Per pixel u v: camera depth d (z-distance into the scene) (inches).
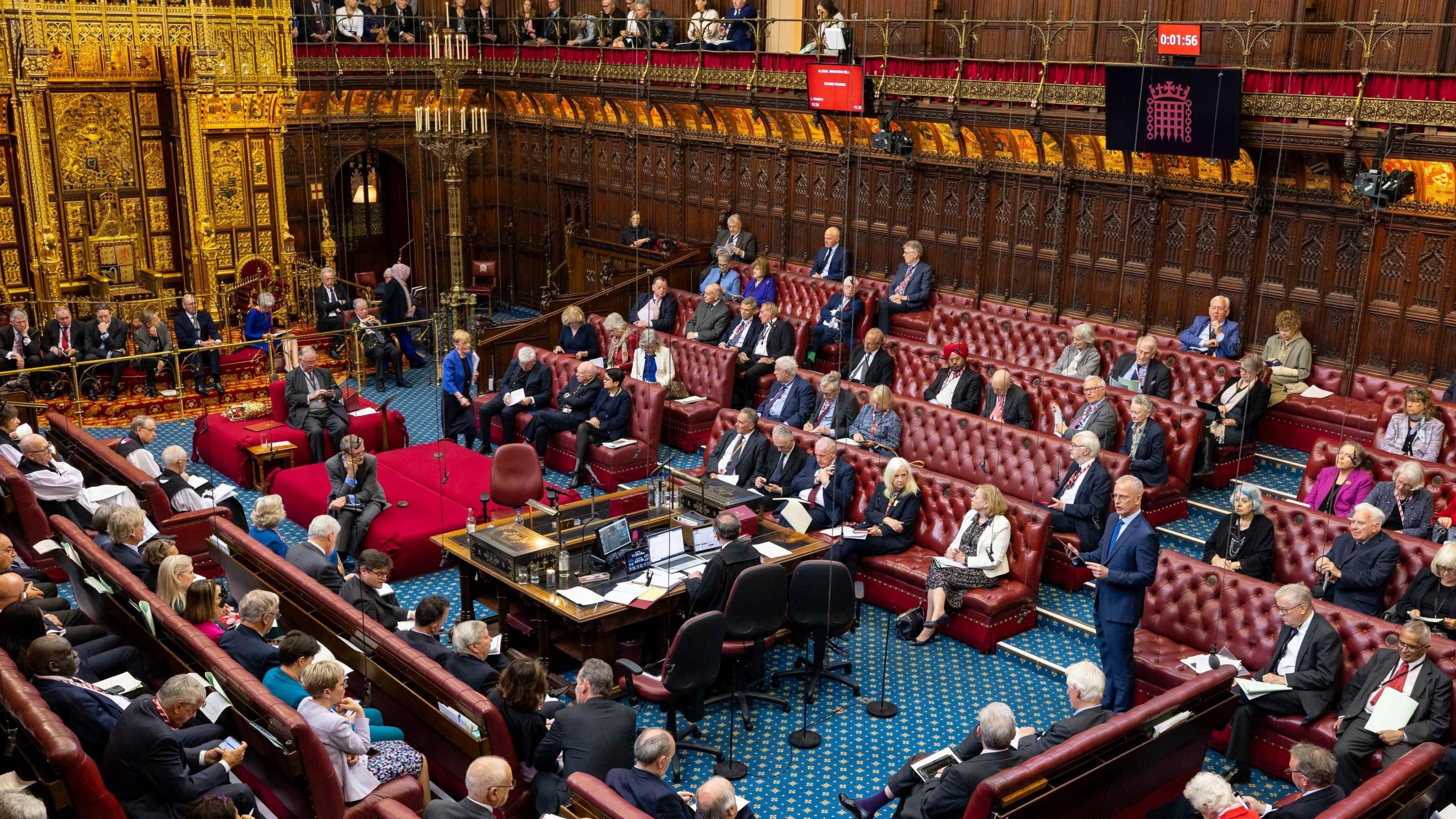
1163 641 337.1
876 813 289.1
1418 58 466.6
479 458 506.6
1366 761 275.3
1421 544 324.8
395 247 854.5
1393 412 451.8
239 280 713.6
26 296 675.4
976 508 377.1
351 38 767.1
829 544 382.9
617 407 506.6
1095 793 244.8
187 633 273.9
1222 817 229.3
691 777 305.6
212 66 669.3
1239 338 502.0
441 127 561.0
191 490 415.5
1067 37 577.9
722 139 714.8
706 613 301.0
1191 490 461.4
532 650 356.2
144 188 711.7
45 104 665.0
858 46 674.8
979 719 258.5
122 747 233.3
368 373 683.4
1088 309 577.0
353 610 302.4
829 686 352.5
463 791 269.1
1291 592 295.4
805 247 690.2
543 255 861.8
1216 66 502.6
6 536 359.9
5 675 243.1
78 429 462.6
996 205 601.0
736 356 548.4
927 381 529.7
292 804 247.0
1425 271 464.1
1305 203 490.9
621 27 759.7
